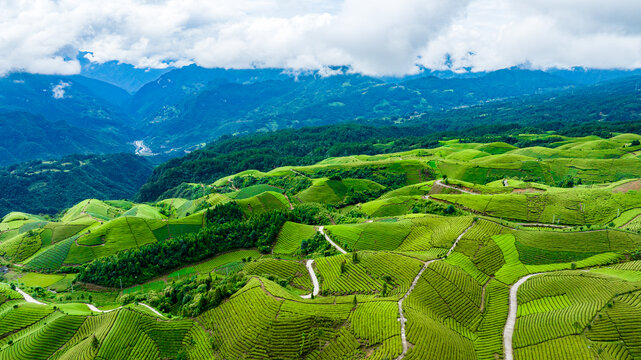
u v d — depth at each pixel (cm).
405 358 8681
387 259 14025
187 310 12900
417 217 18800
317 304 11506
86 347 10794
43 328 11969
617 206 18175
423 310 11006
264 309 11488
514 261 13900
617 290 10456
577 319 9844
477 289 12412
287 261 15900
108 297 15800
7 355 11338
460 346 9700
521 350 9706
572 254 13912
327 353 9725
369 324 10200
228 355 10438
